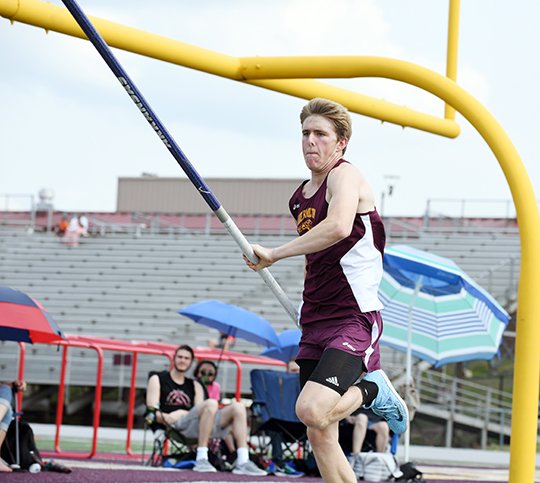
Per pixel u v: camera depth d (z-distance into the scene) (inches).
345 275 271.3
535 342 371.9
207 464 562.3
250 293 1642.5
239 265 1716.3
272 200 2174.0
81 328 1599.4
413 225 1807.3
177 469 566.9
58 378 1385.3
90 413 1381.6
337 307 272.5
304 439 600.4
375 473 581.6
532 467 369.1
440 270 586.6
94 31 253.9
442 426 1241.4
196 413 572.7
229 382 1318.9
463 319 668.1
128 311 1630.2
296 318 282.2
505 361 1365.7
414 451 1066.1
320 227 264.1
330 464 269.0
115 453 764.6
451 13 539.2
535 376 370.9
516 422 370.6
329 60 429.1
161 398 596.4
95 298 1675.7
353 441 592.4
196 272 1716.3
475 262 1626.5
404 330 665.6
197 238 1812.3
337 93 476.7
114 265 1758.1
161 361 1418.6
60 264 1777.8
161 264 1747.0
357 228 271.7
